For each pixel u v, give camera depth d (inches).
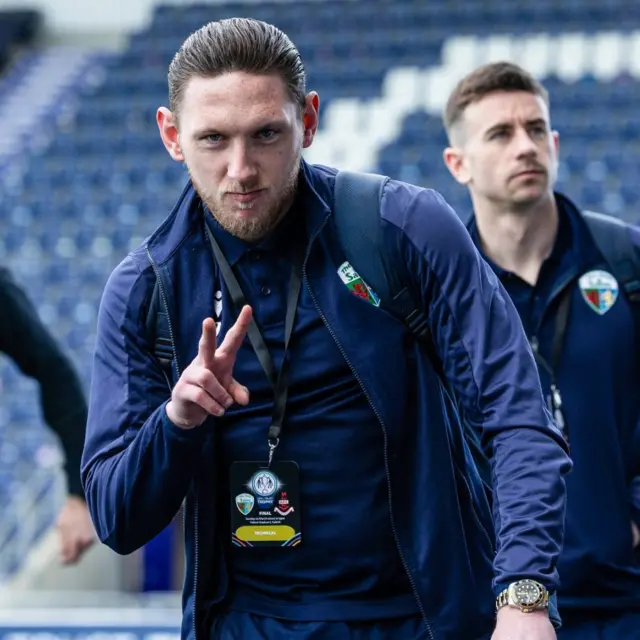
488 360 108.2
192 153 106.4
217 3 1139.3
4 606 397.7
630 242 175.8
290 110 106.1
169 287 115.2
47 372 192.5
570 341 174.4
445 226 111.4
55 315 740.7
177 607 390.6
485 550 118.4
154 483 109.7
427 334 114.4
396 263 112.9
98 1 1167.6
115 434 115.6
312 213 113.8
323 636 114.4
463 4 1068.5
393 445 113.8
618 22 1006.4
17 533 512.4
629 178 794.8
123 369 116.6
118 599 393.4
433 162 852.6
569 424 173.8
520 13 1032.2
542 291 176.7
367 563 115.3
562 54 971.9
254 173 104.6
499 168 179.6
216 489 116.9
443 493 114.3
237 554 118.2
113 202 859.4
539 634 98.2
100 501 113.3
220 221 109.0
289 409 114.8
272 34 106.5
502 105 181.9
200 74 104.7
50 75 1099.3
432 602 114.1
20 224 837.8
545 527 101.1
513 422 106.0
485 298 109.9
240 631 116.6
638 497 176.4
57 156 935.7
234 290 115.0
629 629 173.8
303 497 115.2
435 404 114.9
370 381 112.7
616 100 890.7
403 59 1000.2
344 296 113.3
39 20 1168.2
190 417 105.5
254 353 115.0
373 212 113.9
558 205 179.2
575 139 839.7
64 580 428.5
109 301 117.3
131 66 1061.1
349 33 1053.2
